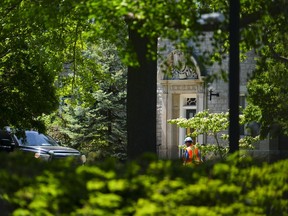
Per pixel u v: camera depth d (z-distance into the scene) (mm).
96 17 21531
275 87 30641
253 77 25781
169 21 20156
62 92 41281
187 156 37875
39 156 41031
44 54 35938
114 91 59406
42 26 31750
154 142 24562
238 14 17703
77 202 10250
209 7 26109
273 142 53656
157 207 9672
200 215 10039
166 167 11445
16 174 10836
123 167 12039
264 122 31594
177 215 9930
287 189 13047
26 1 28344
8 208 11453
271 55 27938
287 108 30781
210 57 21969
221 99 58781
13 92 37844
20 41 35000
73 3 23812
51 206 9914
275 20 22484
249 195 11672
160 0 20453
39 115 39375
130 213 10023
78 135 58531
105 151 58938
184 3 20938
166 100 61125
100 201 9539
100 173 10453
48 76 37406
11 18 30766
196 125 44094
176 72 59969
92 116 58250
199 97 59406
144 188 10305
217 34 20203
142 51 23797
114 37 23688
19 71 37062
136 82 24234
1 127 38719
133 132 24422
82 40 35594
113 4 20609
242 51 24469
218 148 42562
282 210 12602
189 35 20078
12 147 42031
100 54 51719
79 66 40906
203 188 10695
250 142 42625
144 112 24312
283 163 13930
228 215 10555
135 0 20438
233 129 17578
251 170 12742
